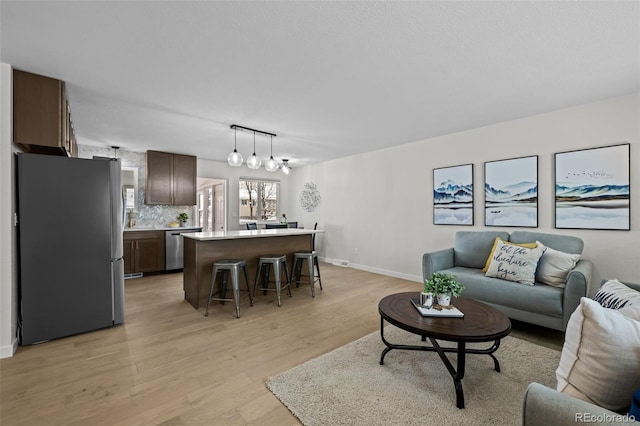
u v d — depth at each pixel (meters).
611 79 2.50
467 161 4.03
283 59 2.18
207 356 2.25
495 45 1.99
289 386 1.84
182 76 2.45
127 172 5.38
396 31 1.84
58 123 2.47
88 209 2.68
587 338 0.94
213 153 5.62
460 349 1.70
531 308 2.55
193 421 1.55
